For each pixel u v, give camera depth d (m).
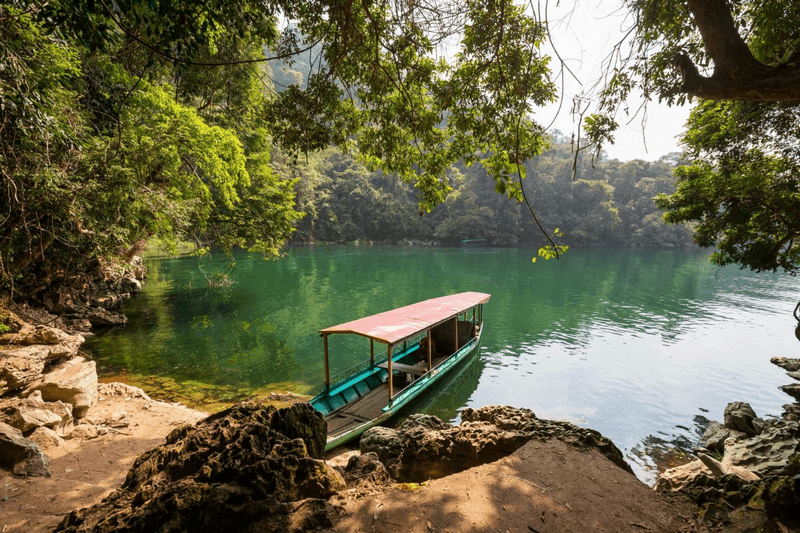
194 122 12.98
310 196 75.19
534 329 22.53
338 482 3.45
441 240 90.69
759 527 2.93
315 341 19.42
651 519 3.12
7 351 8.78
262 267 47.78
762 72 3.43
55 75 7.79
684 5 4.34
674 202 14.66
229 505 2.79
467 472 3.76
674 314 26.06
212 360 16.20
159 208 13.55
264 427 3.65
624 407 13.09
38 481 5.27
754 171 12.06
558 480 3.60
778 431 9.14
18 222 9.31
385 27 5.12
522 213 91.00
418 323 13.58
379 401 12.28
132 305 25.61
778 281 40.50
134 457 7.23
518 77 4.81
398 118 6.31
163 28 4.46
